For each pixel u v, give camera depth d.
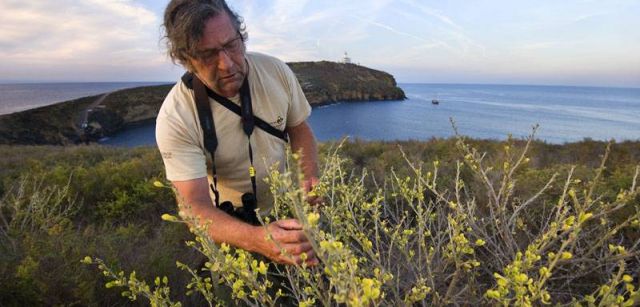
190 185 1.78
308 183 1.81
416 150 8.84
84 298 2.04
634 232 2.22
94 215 4.25
